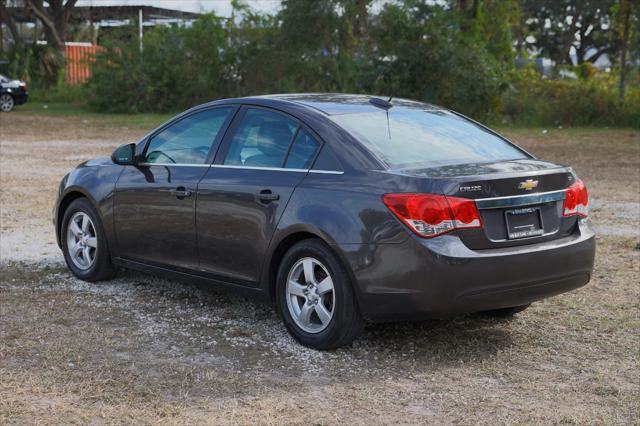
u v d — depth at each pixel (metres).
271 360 5.08
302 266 5.28
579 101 28.64
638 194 12.45
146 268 6.39
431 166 5.10
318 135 5.34
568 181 5.30
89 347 5.29
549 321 5.99
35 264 7.63
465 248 4.77
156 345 5.36
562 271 5.12
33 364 4.96
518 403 4.44
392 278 4.81
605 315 6.14
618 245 8.68
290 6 29.48
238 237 5.57
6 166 15.57
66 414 4.21
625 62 29.08
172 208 6.02
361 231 4.88
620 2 28.94
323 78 30.62
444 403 4.43
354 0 28.61
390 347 5.34
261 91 32.69
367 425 4.12
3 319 5.89
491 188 4.86
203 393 4.52
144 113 34.03
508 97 29.30
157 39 34.91
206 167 5.89
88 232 6.94
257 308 6.23
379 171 4.98
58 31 45.25
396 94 28.31
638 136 24.06
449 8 29.81
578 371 4.96
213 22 33.53
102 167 6.82
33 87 41.88
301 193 5.20
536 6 64.12
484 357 5.19
